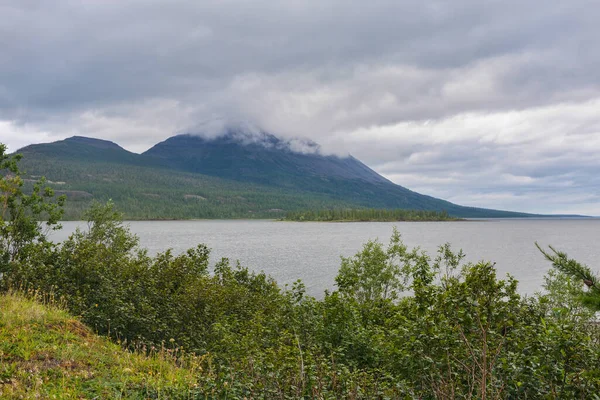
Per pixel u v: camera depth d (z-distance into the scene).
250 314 17.03
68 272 16.09
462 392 7.41
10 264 17.56
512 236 191.62
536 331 7.85
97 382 8.38
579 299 4.44
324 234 187.50
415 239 158.00
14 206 23.41
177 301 15.58
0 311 11.43
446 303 6.94
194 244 121.94
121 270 16.73
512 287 7.03
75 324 12.24
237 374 8.71
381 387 8.11
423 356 7.26
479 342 7.39
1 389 7.19
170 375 9.39
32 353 9.09
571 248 124.56
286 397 7.80
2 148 24.16
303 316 13.24
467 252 109.38
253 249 109.94
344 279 15.77
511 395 7.50
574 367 7.09
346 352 10.98
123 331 13.91
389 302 15.17
